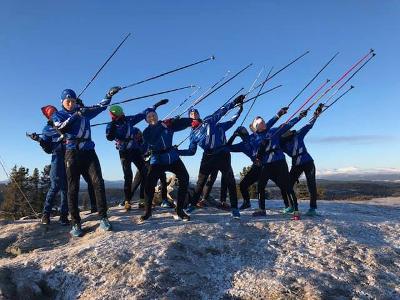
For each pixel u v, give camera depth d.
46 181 38.22
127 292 6.19
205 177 9.88
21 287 6.41
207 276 6.86
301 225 8.95
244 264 7.32
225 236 8.19
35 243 8.67
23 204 36.81
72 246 8.17
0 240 8.87
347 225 9.20
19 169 37.09
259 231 8.69
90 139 8.62
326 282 6.70
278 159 9.66
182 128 9.49
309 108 9.88
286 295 6.32
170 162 9.09
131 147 10.35
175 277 6.63
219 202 11.05
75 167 8.53
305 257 7.55
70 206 8.69
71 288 6.48
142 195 10.82
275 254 7.69
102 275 6.64
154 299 6.10
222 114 9.69
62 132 8.46
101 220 8.62
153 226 8.82
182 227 8.51
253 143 10.02
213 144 9.58
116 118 9.83
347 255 7.66
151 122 9.03
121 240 7.77
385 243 8.50
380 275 7.10
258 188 9.97
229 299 6.36
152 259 6.97
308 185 10.21
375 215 11.73
